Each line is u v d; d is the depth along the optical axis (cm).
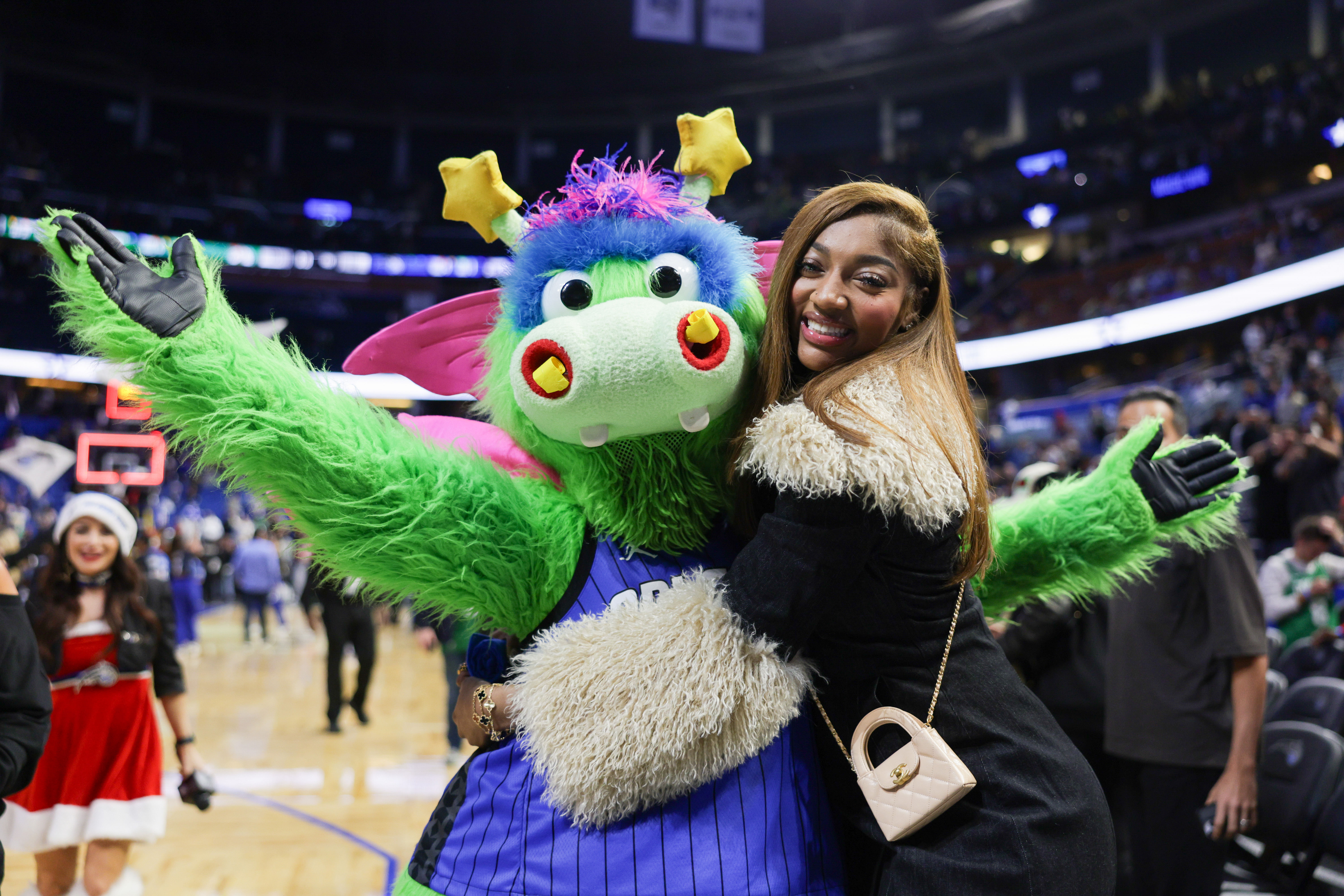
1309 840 278
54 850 263
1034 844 102
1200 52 2019
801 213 118
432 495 107
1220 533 160
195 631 1002
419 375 135
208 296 106
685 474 117
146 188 2214
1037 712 113
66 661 260
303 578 1070
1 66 2159
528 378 108
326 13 2444
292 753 530
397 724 621
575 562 115
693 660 98
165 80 2308
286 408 104
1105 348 1711
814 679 113
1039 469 241
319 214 2356
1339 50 1744
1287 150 1677
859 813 112
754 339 120
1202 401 1324
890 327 115
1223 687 219
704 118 128
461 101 2458
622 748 97
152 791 264
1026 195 2045
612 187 117
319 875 337
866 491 98
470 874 107
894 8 2412
